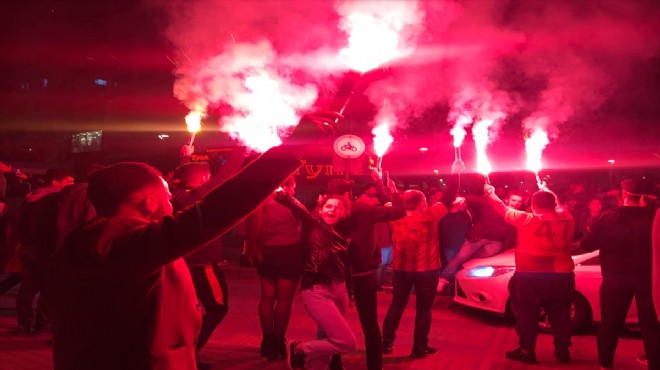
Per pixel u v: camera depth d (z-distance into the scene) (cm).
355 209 475
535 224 579
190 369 164
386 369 566
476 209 1038
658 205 479
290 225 568
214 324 512
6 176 707
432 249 605
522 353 595
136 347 151
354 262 470
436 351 628
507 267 780
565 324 592
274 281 579
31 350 582
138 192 164
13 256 682
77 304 150
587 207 1012
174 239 136
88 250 144
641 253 464
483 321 799
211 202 137
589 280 725
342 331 434
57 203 522
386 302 928
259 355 595
